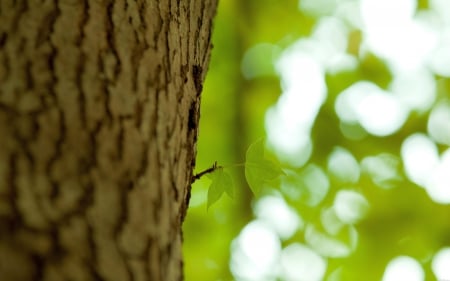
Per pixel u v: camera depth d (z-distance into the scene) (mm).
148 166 1229
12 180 1175
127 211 1195
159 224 1210
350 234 2990
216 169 1388
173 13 1369
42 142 1199
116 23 1299
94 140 1216
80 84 1242
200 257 2961
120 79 1263
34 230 1156
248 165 1411
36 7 1283
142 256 1186
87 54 1264
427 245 2920
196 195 2965
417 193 2973
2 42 1256
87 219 1179
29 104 1216
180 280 1215
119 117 1239
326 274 2982
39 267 1143
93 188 1192
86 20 1285
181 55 1349
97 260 1165
